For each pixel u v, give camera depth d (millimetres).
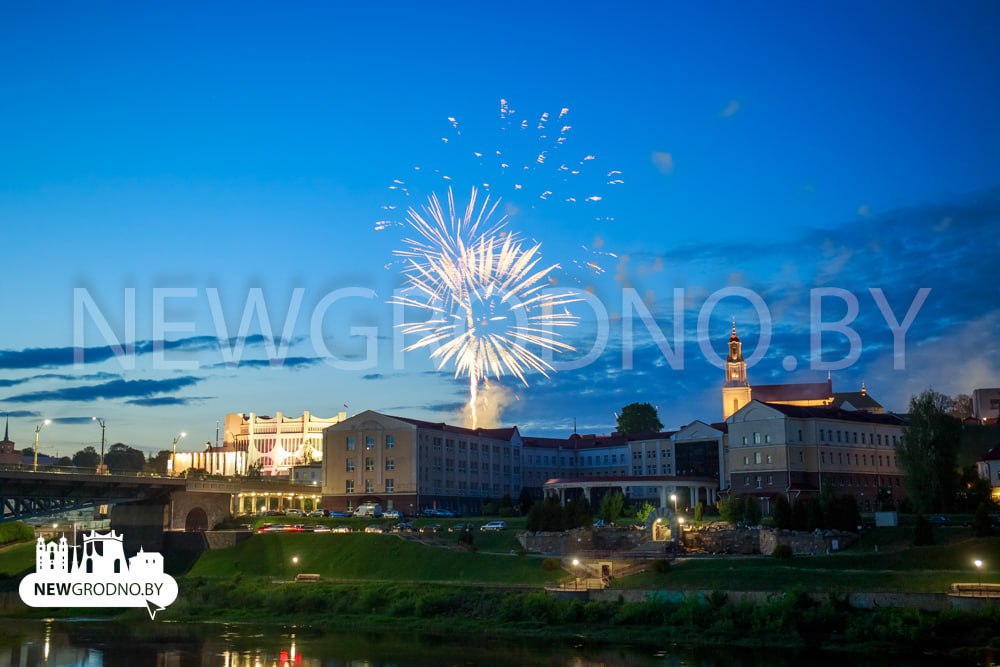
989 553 112000
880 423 191125
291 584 138000
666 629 108000
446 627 118750
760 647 100688
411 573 138500
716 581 113125
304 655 104062
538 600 117625
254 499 198250
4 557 165125
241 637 116688
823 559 117000
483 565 135250
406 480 195375
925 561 113250
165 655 104812
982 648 92562
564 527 144750
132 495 161375
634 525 147125
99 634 119812
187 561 157125
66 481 145500
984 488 148375
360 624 122750
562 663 96938
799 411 179375
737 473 181250
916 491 149250
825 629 101125
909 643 95250
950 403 156625
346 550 149500
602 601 116562
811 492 173375
